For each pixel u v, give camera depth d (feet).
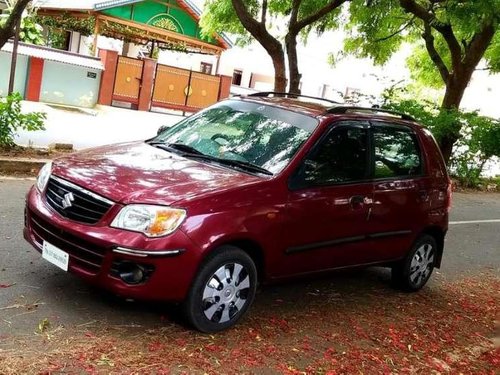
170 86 68.90
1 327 13.84
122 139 43.83
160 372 12.91
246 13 39.06
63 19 73.51
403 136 20.57
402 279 21.40
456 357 17.15
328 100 21.18
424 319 19.66
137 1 67.82
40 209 15.37
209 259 14.57
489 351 18.04
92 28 74.28
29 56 55.57
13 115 31.09
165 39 76.07
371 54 55.21
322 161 17.34
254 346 15.07
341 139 18.06
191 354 13.96
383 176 19.30
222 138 18.01
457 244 31.83
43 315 14.76
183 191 14.55
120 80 64.39
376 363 15.61
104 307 15.74
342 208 17.63
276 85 40.63
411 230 20.58
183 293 14.24
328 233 17.44
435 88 67.51
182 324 15.37
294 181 16.43
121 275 13.89
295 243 16.53
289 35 40.52
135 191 14.35
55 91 58.65
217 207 14.56
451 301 22.11
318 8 46.09
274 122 18.11
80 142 38.91
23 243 19.70
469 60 50.72
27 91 56.39
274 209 15.71
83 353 13.20
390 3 47.85
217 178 15.57
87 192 14.64
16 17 30.86
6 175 29.12
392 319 19.07
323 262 17.72
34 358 12.68
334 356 15.52
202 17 54.24
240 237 14.93
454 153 53.57
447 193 22.04
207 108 20.10
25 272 17.28
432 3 45.44
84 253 14.37
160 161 16.46
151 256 13.70
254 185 15.53
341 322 17.95
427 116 49.75
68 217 14.73
